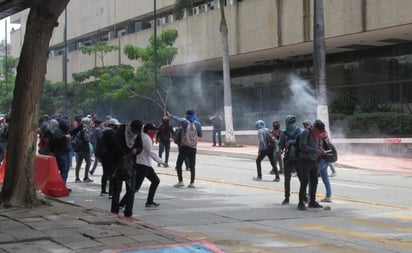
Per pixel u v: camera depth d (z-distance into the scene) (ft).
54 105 168.66
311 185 37.09
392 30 87.30
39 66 33.53
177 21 130.82
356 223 32.04
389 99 102.01
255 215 34.42
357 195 44.16
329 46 103.50
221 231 29.45
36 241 24.63
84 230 26.73
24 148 33.47
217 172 61.21
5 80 199.21
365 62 106.73
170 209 36.37
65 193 41.65
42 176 42.22
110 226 27.99
